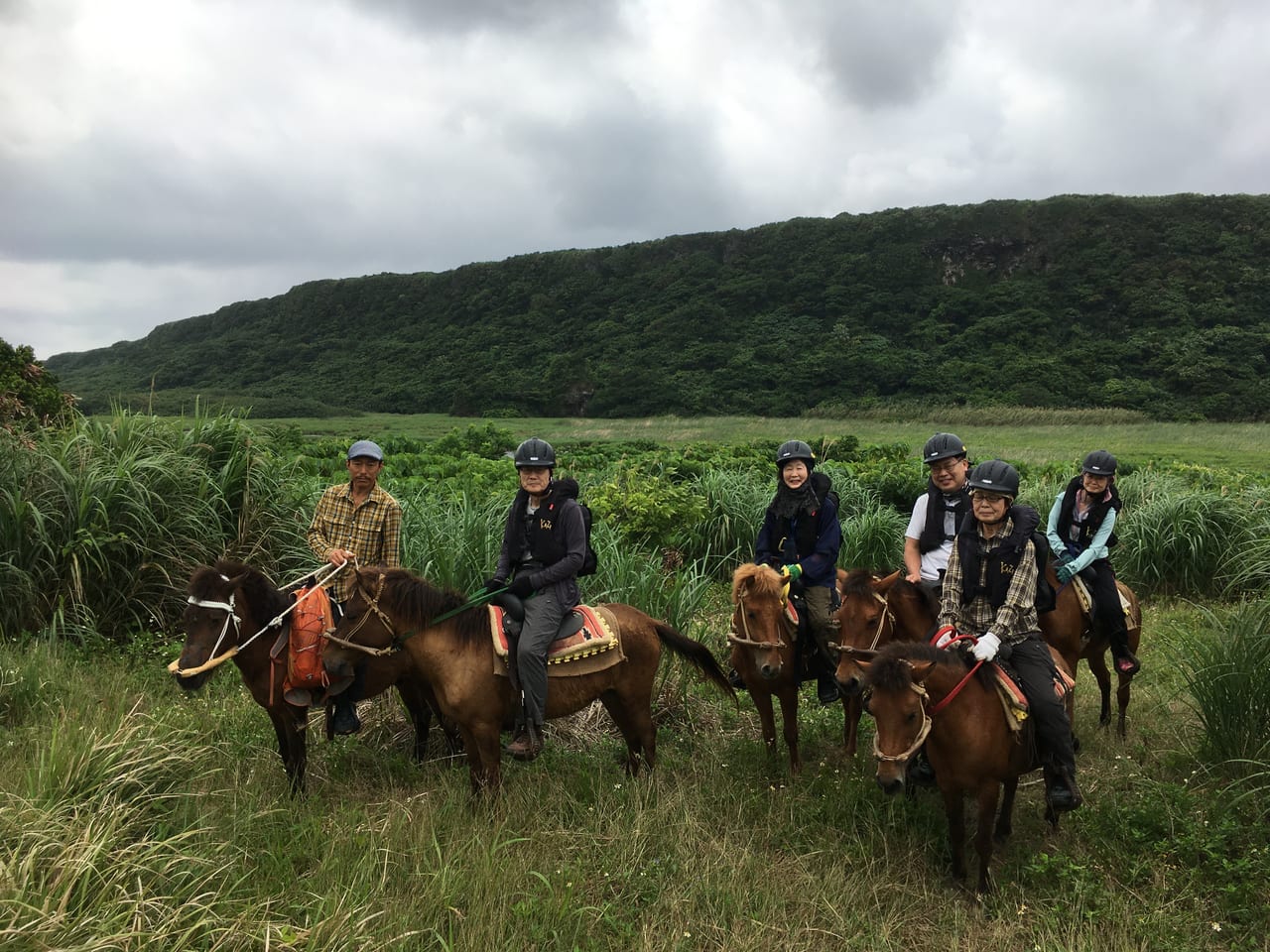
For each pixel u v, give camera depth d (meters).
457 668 5.14
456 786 5.50
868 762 6.18
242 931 3.47
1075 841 5.09
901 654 4.37
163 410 12.89
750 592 5.55
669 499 11.40
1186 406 61.34
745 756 6.26
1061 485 15.14
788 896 4.38
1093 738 6.62
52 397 13.66
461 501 10.13
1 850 3.60
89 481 8.05
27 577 7.62
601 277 120.00
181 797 4.64
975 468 4.75
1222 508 11.40
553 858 4.61
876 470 16.20
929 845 4.97
